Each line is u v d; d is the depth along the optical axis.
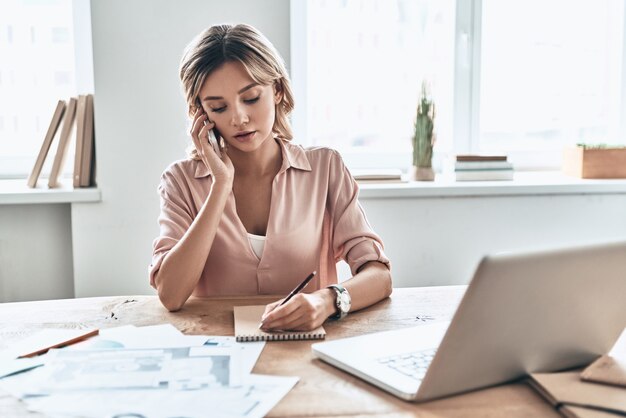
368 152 2.83
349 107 2.83
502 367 0.98
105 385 1.01
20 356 1.13
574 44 2.92
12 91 2.63
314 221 1.69
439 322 1.30
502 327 0.92
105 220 2.47
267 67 1.51
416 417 0.92
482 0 2.79
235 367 1.08
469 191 2.55
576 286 0.95
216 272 1.65
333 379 1.04
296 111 2.71
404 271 2.61
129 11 2.40
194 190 1.66
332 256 1.75
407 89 2.85
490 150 2.94
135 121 2.45
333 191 1.72
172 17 2.43
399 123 2.86
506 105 2.92
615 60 2.94
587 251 0.94
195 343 1.19
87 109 2.46
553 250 0.91
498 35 2.88
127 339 1.21
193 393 0.98
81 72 2.62
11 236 2.52
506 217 2.62
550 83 2.93
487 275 0.85
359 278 1.45
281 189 1.66
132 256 2.51
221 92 1.49
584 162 2.72
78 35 2.60
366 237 1.65
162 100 2.45
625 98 2.94
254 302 1.46
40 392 0.99
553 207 2.64
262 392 0.98
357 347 1.14
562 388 0.96
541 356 1.01
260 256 1.65
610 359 1.02
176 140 2.47
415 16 2.80
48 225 2.54
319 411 0.93
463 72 2.83
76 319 1.35
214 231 1.49
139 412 0.92
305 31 2.65
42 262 2.55
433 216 2.59
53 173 2.46
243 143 1.53
